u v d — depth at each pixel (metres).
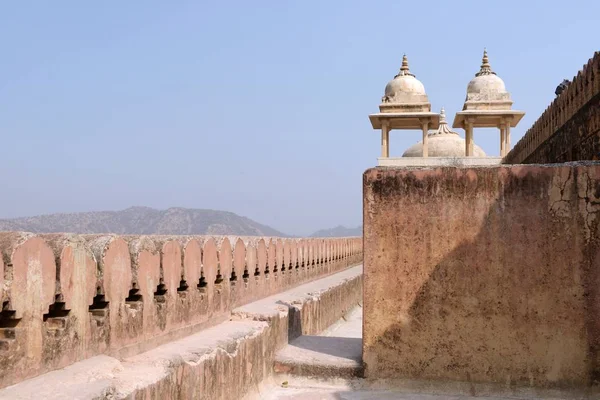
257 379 7.44
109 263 5.02
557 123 10.27
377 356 7.73
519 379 7.39
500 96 19.98
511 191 7.51
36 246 4.11
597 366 7.20
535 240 7.43
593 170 7.30
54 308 4.46
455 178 7.65
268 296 10.77
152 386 4.66
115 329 5.11
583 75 8.63
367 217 7.85
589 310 7.25
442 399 7.31
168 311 6.17
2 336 3.94
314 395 7.48
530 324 7.39
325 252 17.95
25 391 3.82
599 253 7.25
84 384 4.14
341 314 15.85
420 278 7.69
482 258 7.55
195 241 7.00
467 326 7.54
